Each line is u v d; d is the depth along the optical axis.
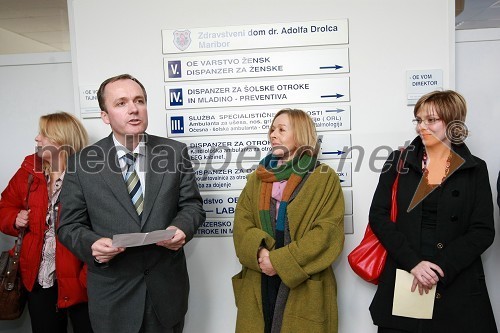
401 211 1.80
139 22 2.27
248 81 2.25
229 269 2.31
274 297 1.82
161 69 2.28
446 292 1.69
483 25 2.39
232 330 2.32
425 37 2.16
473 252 1.66
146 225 1.62
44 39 4.04
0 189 2.62
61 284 1.94
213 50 2.25
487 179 1.78
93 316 1.64
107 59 2.29
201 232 2.32
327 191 1.86
